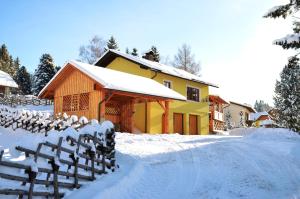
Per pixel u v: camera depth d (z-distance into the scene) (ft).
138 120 73.67
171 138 50.80
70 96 64.44
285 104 94.22
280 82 99.55
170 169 28.22
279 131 57.72
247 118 168.14
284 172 26.96
